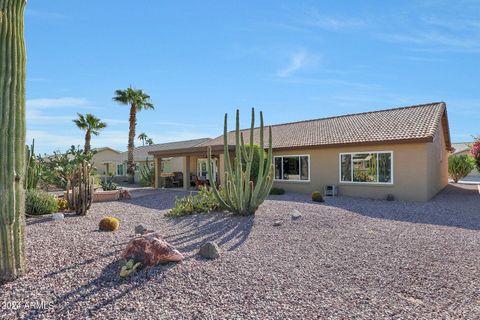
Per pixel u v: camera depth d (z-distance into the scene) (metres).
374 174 17.72
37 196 11.91
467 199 16.92
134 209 13.80
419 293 5.02
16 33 5.07
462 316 4.30
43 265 5.70
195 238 8.16
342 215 10.91
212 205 11.86
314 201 15.84
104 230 8.88
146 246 5.81
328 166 19.52
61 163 20.72
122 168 42.69
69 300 4.55
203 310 4.37
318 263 6.34
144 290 4.88
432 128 16.56
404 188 16.70
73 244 7.07
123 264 5.61
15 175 5.12
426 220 10.88
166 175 26.78
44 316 4.16
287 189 21.44
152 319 4.12
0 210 4.98
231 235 8.50
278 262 6.34
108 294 4.73
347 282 5.41
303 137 22.02
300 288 5.14
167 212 12.18
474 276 5.70
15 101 5.05
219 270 5.76
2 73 4.90
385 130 18.38
